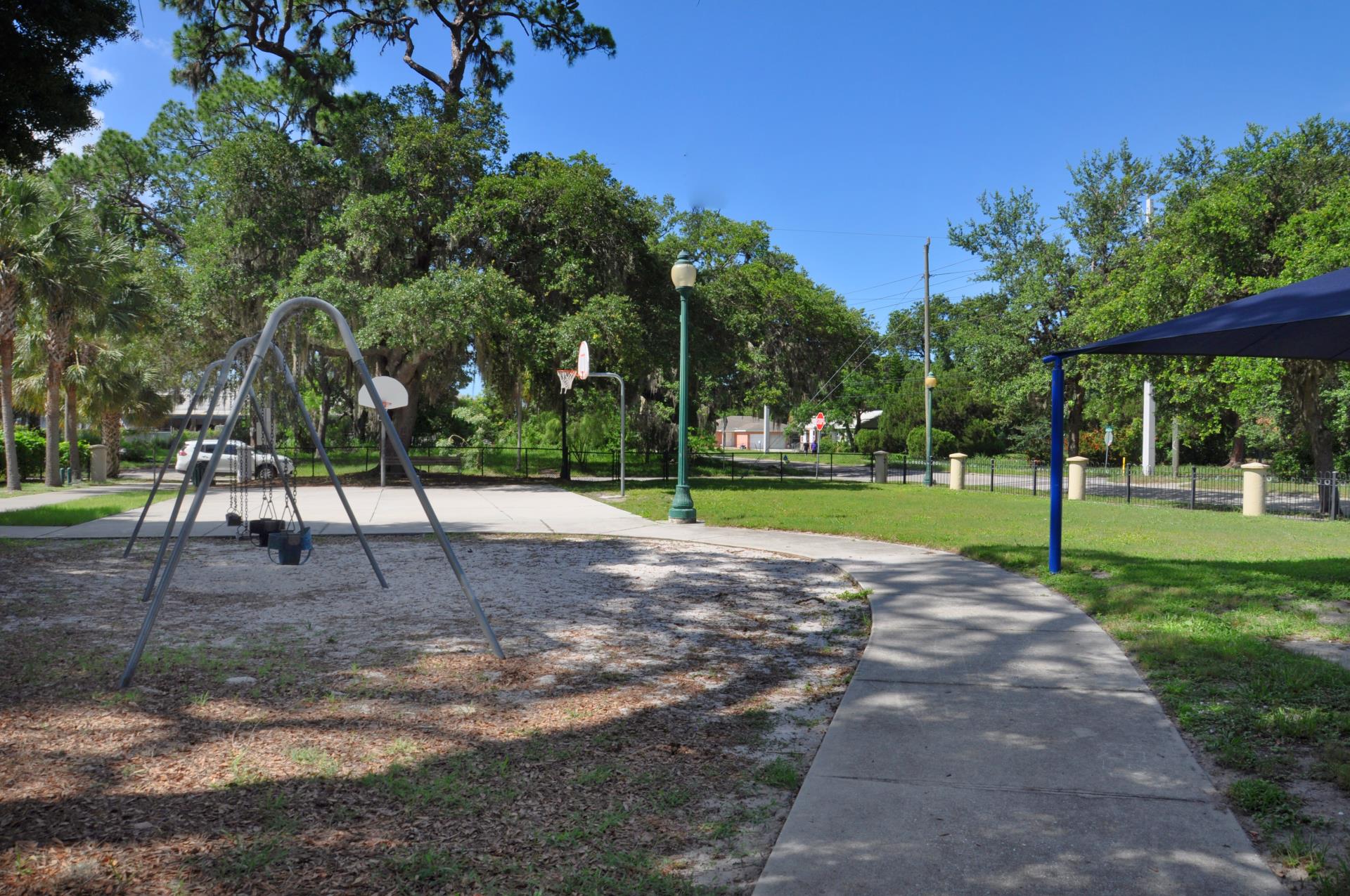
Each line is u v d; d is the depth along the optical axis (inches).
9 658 230.5
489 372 1158.3
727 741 174.1
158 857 121.6
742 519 606.2
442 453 1520.7
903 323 2746.1
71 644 246.5
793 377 2117.4
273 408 398.9
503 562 417.7
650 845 128.4
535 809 140.3
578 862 122.3
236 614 292.0
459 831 131.6
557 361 1074.1
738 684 215.5
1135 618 276.8
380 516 644.1
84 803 140.2
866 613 298.2
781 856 122.0
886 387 2844.5
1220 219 837.2
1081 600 309.3
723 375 1567.4
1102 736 170.9
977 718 182.4
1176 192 1179.9
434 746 169.0
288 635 261.1
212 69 1214.9
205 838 128.1
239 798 142.9
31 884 113.3
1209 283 836.6
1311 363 826.2
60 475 1005.2
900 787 146.6
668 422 1553.9
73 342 1064.8
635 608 309.4
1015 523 601.3
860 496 880.9
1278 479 1179.9
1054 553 368.5
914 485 1170.0
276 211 1079.0
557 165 1097.4
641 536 522.3
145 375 1246.3
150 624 211.2
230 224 1095.0
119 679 211.3
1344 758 155.0
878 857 121.6
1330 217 756.0
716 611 305.3
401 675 218.8
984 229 1955.0
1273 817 133.9
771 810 141.0
